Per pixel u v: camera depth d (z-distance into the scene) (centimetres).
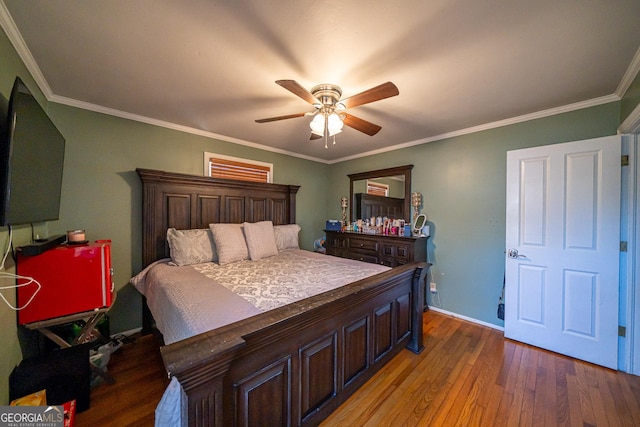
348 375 157
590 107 209
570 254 207
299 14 120
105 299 169
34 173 133
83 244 174
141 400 159
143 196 250
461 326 266
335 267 235
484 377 180
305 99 163
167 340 140
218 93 201
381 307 183
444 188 303
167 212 266
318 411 135
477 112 236
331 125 184
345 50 146
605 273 193
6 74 128
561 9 114
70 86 191
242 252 267
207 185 296
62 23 125
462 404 155
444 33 131
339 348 148
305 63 159
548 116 230
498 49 144
